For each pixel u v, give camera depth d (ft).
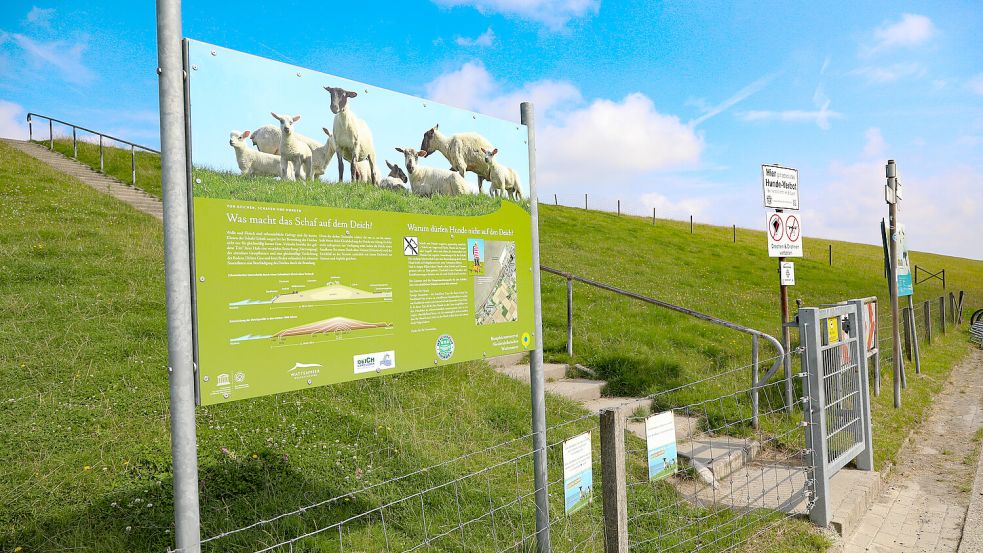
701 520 14.70
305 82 9.13
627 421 21.75
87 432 14.40
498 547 12.53
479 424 18.16
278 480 13.58
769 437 21.43
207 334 7.74
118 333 20.36
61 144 62.18
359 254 9.77
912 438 24.02
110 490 12.41
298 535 11.90
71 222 34.06
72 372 17.28
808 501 15.60
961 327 61.77
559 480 15.75
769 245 25.45
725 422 22.00
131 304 23.07
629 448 18.81
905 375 32.60
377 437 16.05
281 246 8.64
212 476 13.30
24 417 14.62
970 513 17.11
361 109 9.95
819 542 14.34
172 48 7.45
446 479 14.71
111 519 11.61
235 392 8.01
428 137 11.12
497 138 12.52
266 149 8.52
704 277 64.08
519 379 22.90
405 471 14.74
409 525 12.85
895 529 16.24
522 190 13.11
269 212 8.50
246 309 8.18
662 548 13.17
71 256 27.96
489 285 12.17
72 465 13.01
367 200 9.95
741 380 26.45
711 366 28.73
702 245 87.81
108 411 15.35
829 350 16.80
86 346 19.01
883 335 46.42
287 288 8.69
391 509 13.41
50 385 16.31
